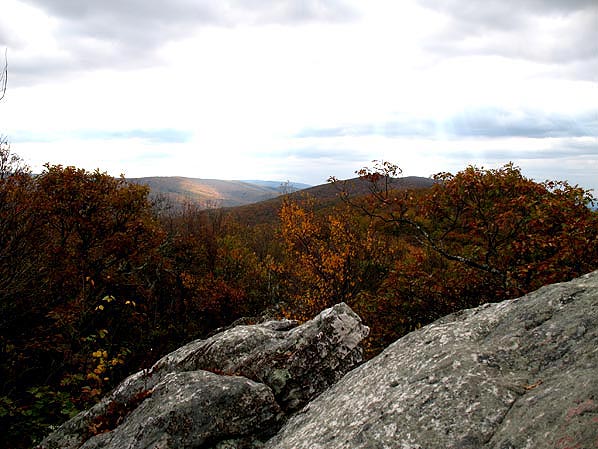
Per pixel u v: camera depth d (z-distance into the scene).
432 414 3.30
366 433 3.47
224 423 5.28
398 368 4.35
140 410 5.94
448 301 13.32
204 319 24.27
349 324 6.77
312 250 19.44
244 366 6.57
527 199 12.10
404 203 14.55
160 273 24.81
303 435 4.23
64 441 6.52
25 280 12.70
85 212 18.05
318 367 6.41
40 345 12.77
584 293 4.03
